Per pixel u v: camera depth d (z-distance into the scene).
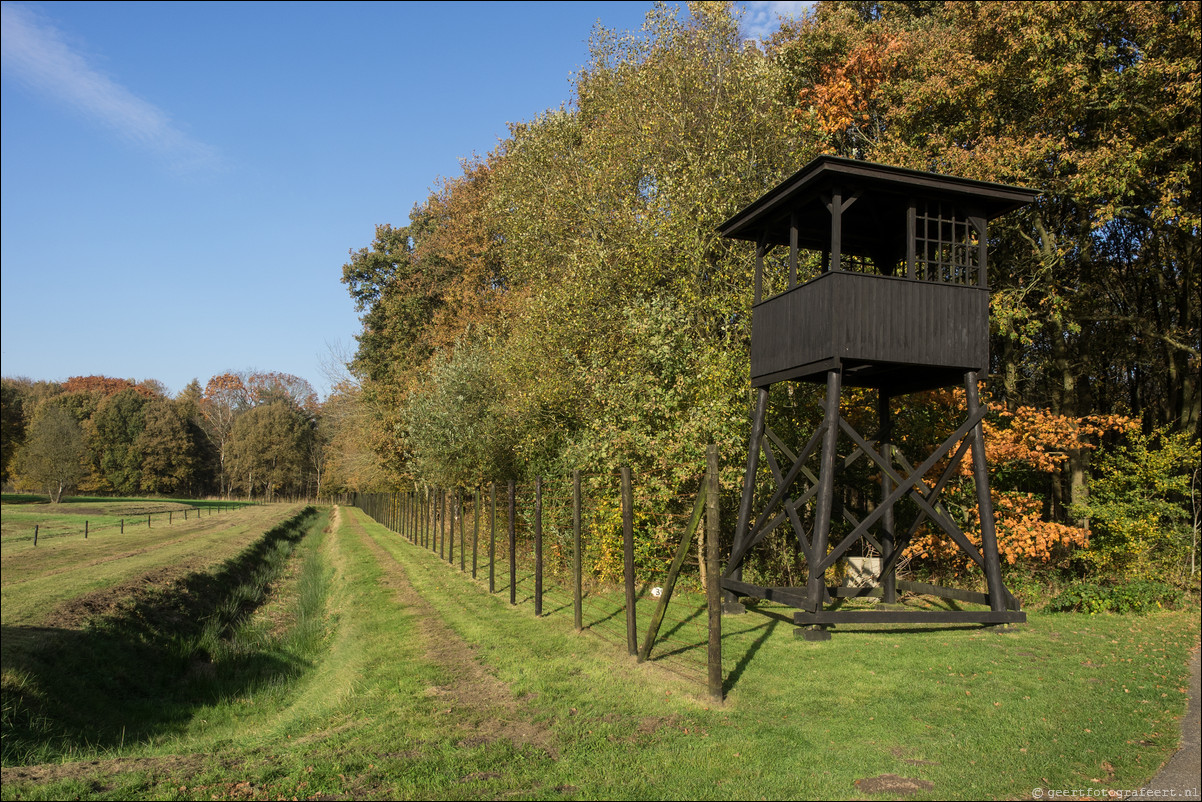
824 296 10.88
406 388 39.66
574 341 18.91
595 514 17.06
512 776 6.20
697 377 14.41
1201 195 17.33
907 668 9.09
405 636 12.95
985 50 18.27
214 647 17.17
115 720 12.25
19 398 74.06
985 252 11.71
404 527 39.28
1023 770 5.98
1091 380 22.28
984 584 15.30
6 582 19.34
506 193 26.81
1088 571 15.69
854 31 20.92
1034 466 16.31
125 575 20.59
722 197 17.77
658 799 5.62
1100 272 20.98
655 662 9.80
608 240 20.36
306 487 112.56
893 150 18.08
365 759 6.78
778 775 5.99
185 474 91.56
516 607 14.78
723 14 22.11
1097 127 17.69
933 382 12.72
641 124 20.39
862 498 19.88
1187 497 16.64
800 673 8.95
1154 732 6.84
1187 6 15.30
